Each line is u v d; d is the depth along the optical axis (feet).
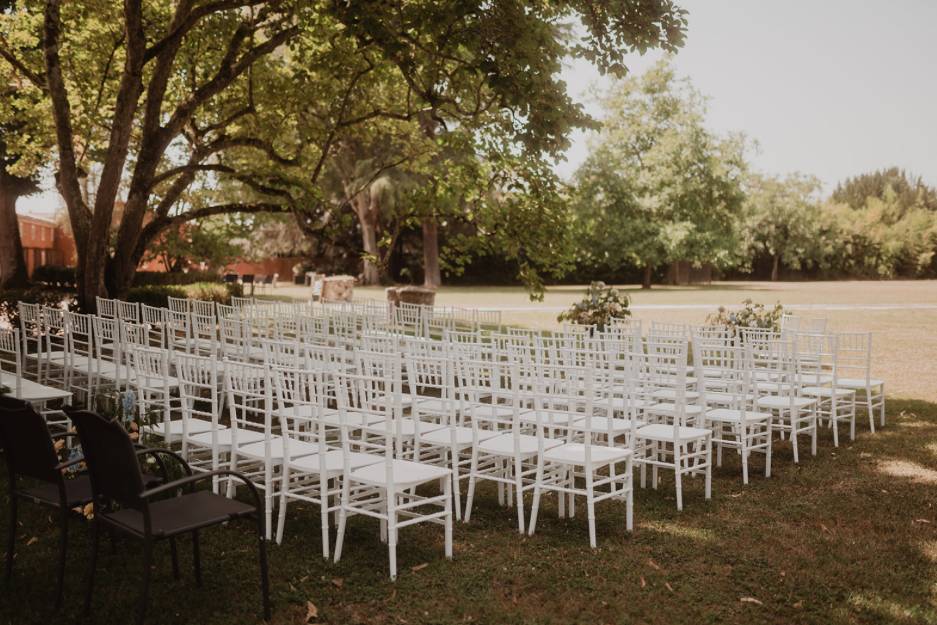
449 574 13.89
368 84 46.88
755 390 22.89
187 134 51.37
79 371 26.73
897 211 256.73
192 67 49.32
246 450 16.12
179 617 12.04
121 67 50.96
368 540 15.61
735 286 165.89
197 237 93.86
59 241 140.87
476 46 31.40
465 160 43.29
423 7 31.71
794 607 12.66
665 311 80.53
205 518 11.64
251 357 29.96
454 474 17.04
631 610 12.52
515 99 30.50
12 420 12.62
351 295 92.94
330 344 34.09
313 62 45.47
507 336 23.50
